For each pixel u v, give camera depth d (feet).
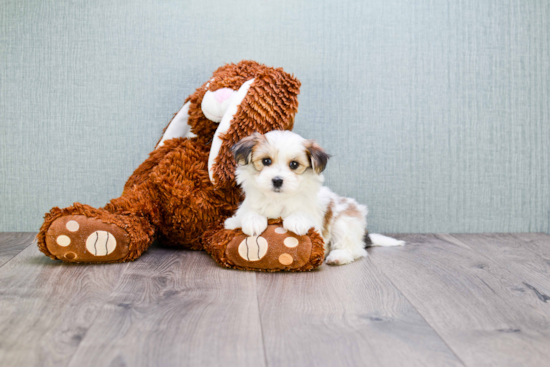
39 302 4.17
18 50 6.99
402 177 7.44
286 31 7.17
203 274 5.12
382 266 5.57
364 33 7.22
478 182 7.54
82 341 3.40
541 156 7.58
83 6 6.99
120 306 4.09
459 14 7.31
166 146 6.27
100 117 7.16
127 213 5.74
